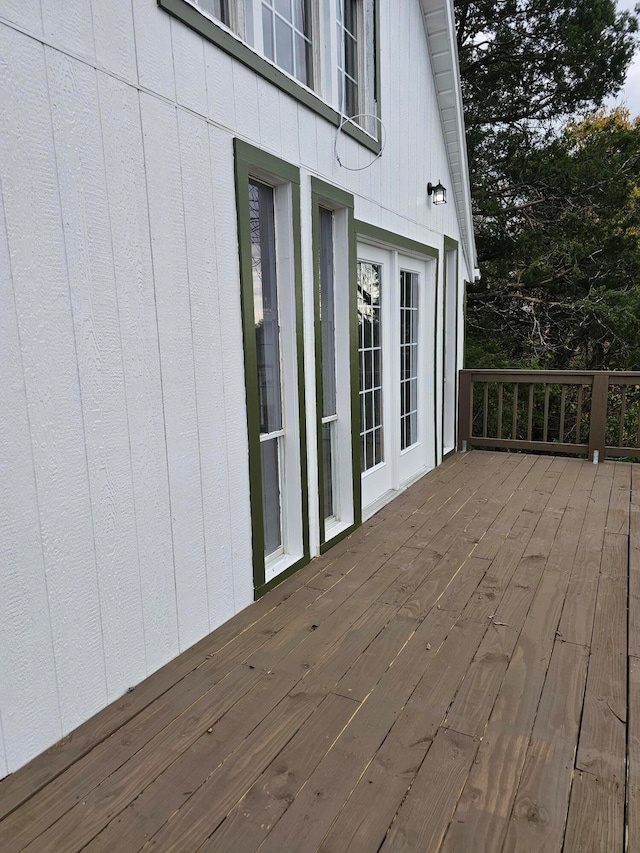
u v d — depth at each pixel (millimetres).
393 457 4582
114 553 1916
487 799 1506
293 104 2811
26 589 1624
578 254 9602
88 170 1737
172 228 2084
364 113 3707
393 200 4195
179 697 1964
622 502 4156
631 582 2826
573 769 1607
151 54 1945
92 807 1498
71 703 1786
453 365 6059
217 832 1417
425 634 2361
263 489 2918
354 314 3557
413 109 4527
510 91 10453
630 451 5414
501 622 2451
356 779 1583
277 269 2883
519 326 10781
